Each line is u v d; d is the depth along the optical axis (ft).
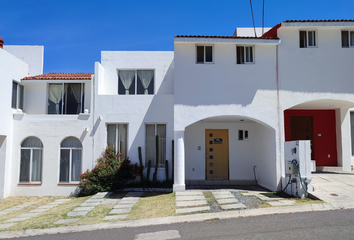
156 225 23.36
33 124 41.88
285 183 32.42
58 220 26.43
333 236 18.22
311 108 43.57
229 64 36.35
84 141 41.73
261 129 41.47
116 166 39.65
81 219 26.27
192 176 43.42
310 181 29.40
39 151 42.16
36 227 24.26
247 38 35.68
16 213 31.76
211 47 37.14
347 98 35.70
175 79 36.14
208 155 43.96
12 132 41.78
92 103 42.50
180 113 35.68
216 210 25.73
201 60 36.99
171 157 41.93
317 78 36.04
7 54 40.65
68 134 41.73
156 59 46.73
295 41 36.45
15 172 41.29
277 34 36.55
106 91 46.01
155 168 41.19
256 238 18.58
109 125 43.09
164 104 42.60
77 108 46.44
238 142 43.93
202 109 35.76
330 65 36.11
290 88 36.04
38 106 45.96
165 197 32.53
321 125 44.39
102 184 39.42
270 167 37.11
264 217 23.41
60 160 41.81
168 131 42.29
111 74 46.37
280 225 21.02
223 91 36.01
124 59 46.65
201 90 36.01
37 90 46.26
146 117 42.45
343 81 35.94
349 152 42.86
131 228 23.03
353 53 36.17
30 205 35.81
